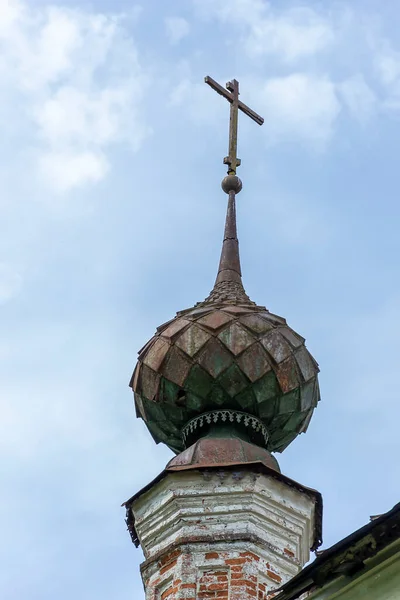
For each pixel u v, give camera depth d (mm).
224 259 26547
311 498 23000
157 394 24438
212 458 23141
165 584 21969
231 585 21406
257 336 24359
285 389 24188
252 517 22297
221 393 24109
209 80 28469
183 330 24500
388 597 15891
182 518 22422
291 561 22188
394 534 15820
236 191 27578
